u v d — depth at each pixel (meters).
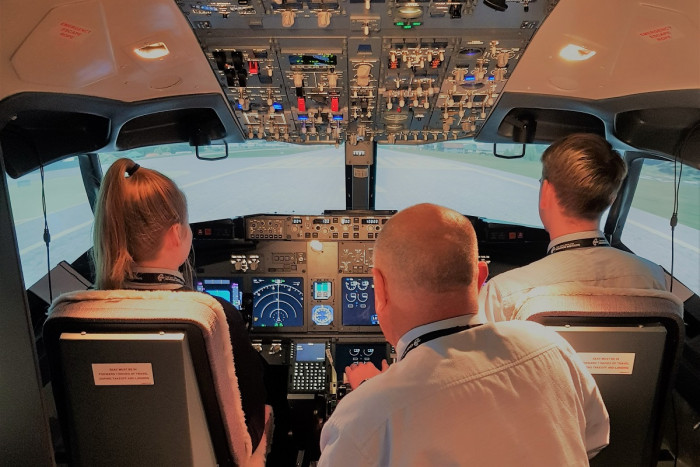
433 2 1.72
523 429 0.98
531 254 3.31
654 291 1.47
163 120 3.11
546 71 2.20
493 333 1.07
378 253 1.10
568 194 1.54
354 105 2.71
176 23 1.78
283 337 3.20
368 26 1.90
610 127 2.75
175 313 1.40
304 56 2.15
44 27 1.56
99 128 2.75
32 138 2.53
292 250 3.17
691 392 2.61
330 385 3.05
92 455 1.59
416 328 1.08
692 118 2.35
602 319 1.48
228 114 2.82
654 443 1.71
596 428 1.28
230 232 3.13
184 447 1.55
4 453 1.82
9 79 1.78
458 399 0.97
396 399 0.98
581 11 1.65
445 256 1.03
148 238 1.47
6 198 1.60
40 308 2.89
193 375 1.48
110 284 1.48
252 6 1.71
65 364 1.46
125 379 1.46
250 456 1.75
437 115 2.86
